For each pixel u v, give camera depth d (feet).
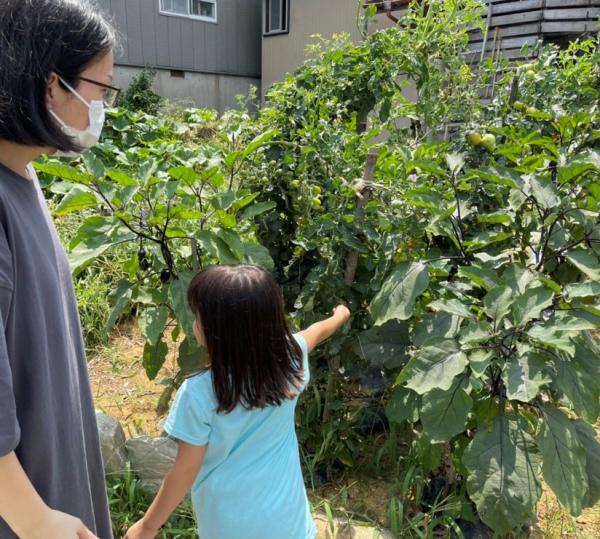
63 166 6.24
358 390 9.34
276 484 4.75
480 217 7.11
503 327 6.20
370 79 9.66
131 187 6.58
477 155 8.46
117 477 7.36
